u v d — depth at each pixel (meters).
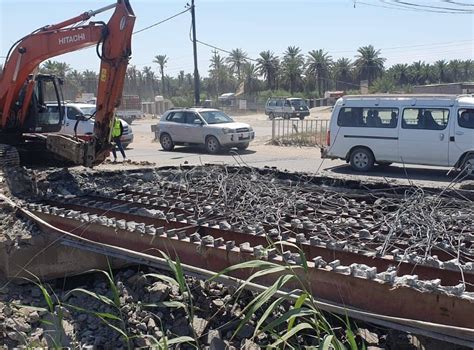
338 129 15.45
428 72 72.00
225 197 7.04
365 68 73.75
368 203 7.54
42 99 11.52
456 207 6.51
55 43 9.73
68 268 6.37
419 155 14.35
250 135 20.67
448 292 3.65
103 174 9.68
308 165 16.75
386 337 4.75
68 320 5.33
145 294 5.67
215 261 4.99
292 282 4.45
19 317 5.43
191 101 54.59
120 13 8.86
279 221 6.05
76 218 6.33
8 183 8.40
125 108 48.69
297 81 75.19
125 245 5.80
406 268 4.56
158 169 10.26
